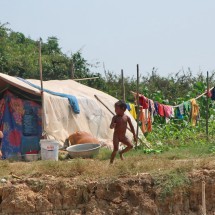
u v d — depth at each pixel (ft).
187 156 63.36
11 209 49.06
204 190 50.29
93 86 131.03
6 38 146.92
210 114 98.78
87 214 49.49
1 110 75.61
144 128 81.41
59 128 75.41
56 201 49.80
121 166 52.90
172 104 104.68
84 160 56.95
